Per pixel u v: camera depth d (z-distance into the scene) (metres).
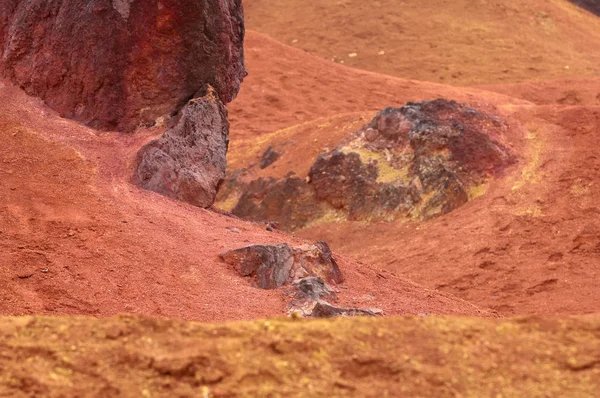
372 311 11.87
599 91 44.75
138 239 12.38
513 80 50.16
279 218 26.16
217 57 16.66
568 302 17.94
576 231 20.64
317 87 43.34
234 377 5.48
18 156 13.85
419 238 22.23
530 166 23.66
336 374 5.54
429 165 24.30
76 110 16.20
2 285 10.48
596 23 62.91
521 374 5.51
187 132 15.74
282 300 11.98
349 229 24.19
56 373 5.49
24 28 16.66
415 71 51.72
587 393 5.29
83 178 13.85
